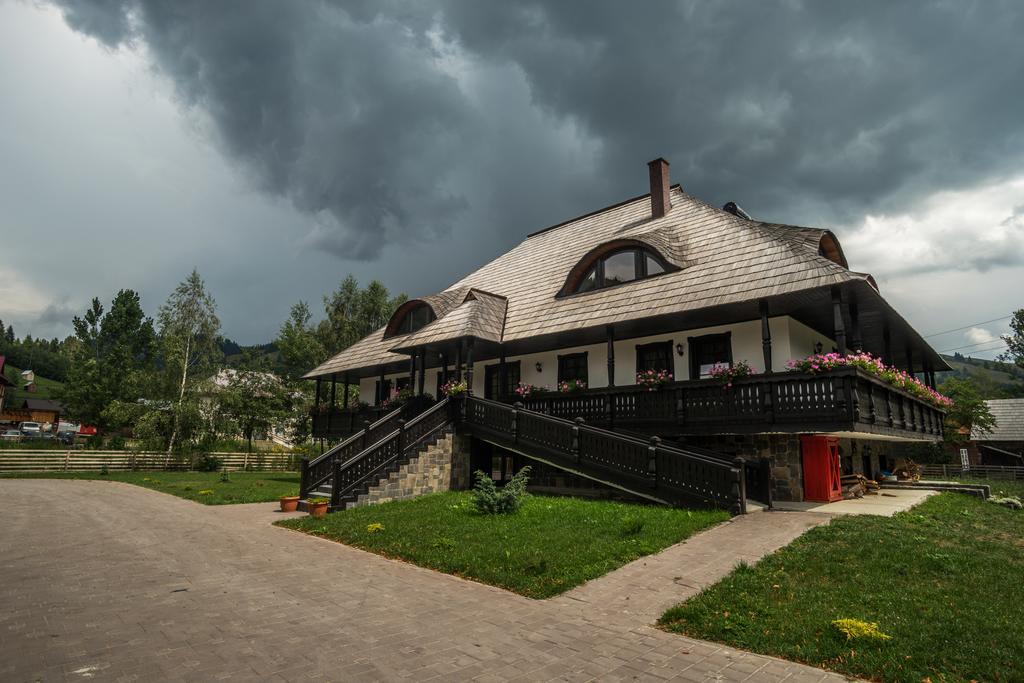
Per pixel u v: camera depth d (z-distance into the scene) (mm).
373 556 9469
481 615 6406
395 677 4676
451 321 20141
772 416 13305
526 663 5062
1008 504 15703
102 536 10938
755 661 5199
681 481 12430
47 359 123875
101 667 4727
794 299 14109
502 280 24938
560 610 6605
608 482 13766
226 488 21594
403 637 5652
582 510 11820
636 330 17703
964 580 7129
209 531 11695
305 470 15594
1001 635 5480
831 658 5184
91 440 36125
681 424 14875
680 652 5398
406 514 12438
